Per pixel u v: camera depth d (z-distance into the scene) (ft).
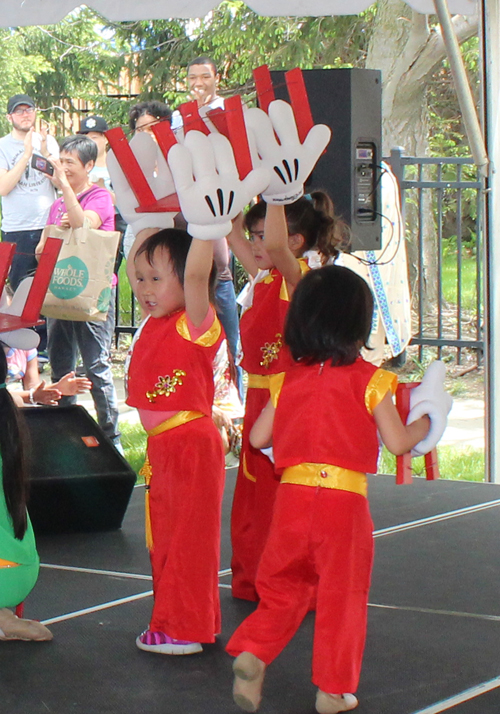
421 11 16.89
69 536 13.92
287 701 8.83
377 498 15.64
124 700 8.84
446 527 14.03
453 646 9.98
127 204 10.36
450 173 48.83
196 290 9.29
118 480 13.92
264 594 8.48
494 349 16.35
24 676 9.34
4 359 9.98
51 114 54.08
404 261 23.07
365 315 8.71
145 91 51.29
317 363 8.73
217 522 9.84
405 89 38.09
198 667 9.54
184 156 8.71
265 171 9.09
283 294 10.64
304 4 16.38
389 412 8.56
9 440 9.86
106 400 18.06
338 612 8.29
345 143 15.70
